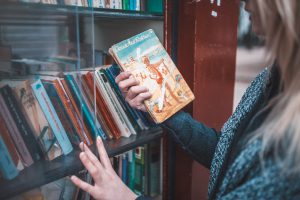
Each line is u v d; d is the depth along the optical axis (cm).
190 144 99
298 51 54
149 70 93
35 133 82
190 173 127
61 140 88
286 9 52
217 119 136
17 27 73
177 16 117
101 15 93
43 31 77
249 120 69
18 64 76
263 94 72
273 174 53
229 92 140
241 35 148
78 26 84
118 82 90
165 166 128
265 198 54
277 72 66
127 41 92
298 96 53
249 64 155
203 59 120
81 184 74
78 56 87
